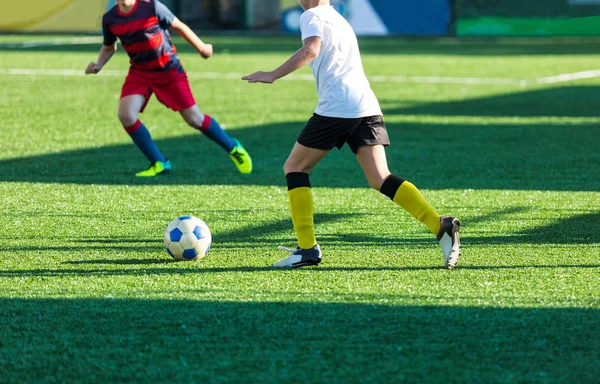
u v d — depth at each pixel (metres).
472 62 77.44
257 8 117.44
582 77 64.50
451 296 13.98
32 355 11.38
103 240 18.23
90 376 10.71
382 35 114.62
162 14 25.42
